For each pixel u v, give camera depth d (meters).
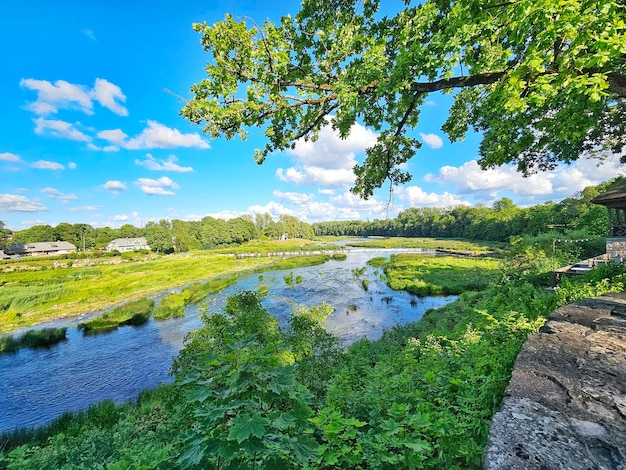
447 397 3.25
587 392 1.98
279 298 27.41
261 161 7.30
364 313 21.52
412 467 2.08
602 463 1.33
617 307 4.12
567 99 4.11
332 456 2.24
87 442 6.23
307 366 9.25
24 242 99.62
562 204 46.03
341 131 6.95
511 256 20.48
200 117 5.28
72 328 21.48
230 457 1.65
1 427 10.46
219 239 105.25
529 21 3.29
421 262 44.12
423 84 4.94
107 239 118.88
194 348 10.34
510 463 1.38
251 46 5.30
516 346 3.79
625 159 10.59
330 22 6.20
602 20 3.04
